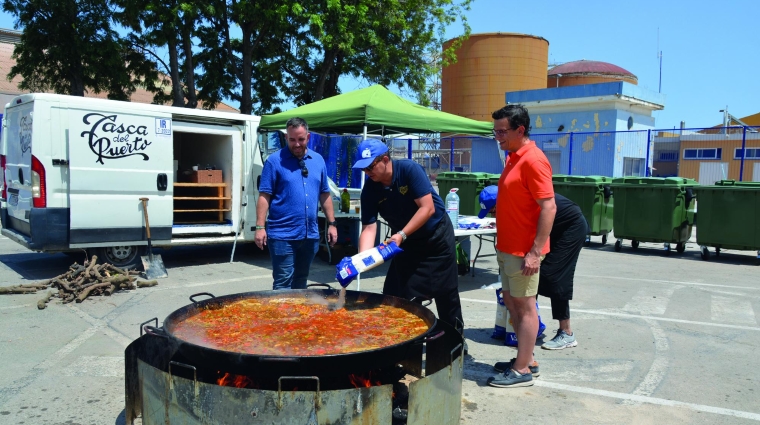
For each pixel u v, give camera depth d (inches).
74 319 222.5
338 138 598.9
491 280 315.0
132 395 114.6
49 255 356.8
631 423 138.7
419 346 110.0
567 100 1050.7
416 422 102.0
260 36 663.8
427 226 152.3
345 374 96.0
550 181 143.2
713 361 183.0
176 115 320.2
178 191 397.1
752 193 368.8
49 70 687.1
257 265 349.1
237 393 92.5
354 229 352.8
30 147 278.5
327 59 709.3
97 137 287.6
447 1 770.2
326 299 144.6
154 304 247.1
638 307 253.8
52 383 160.2
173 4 603.8
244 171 354.3
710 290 291.4
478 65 1384.1
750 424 138.2
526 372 160.7
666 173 1091.9
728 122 1227.9
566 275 187.2
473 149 976.9
